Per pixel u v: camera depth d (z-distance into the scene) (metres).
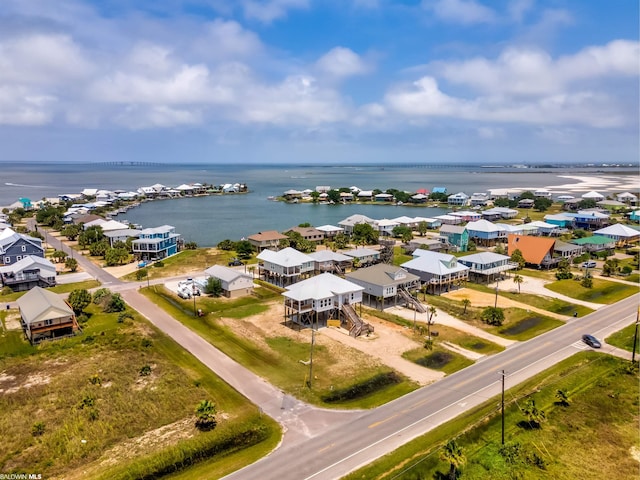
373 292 76.88
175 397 46.66
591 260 111.12
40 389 48.09
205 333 64.56
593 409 45.50
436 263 87.38
